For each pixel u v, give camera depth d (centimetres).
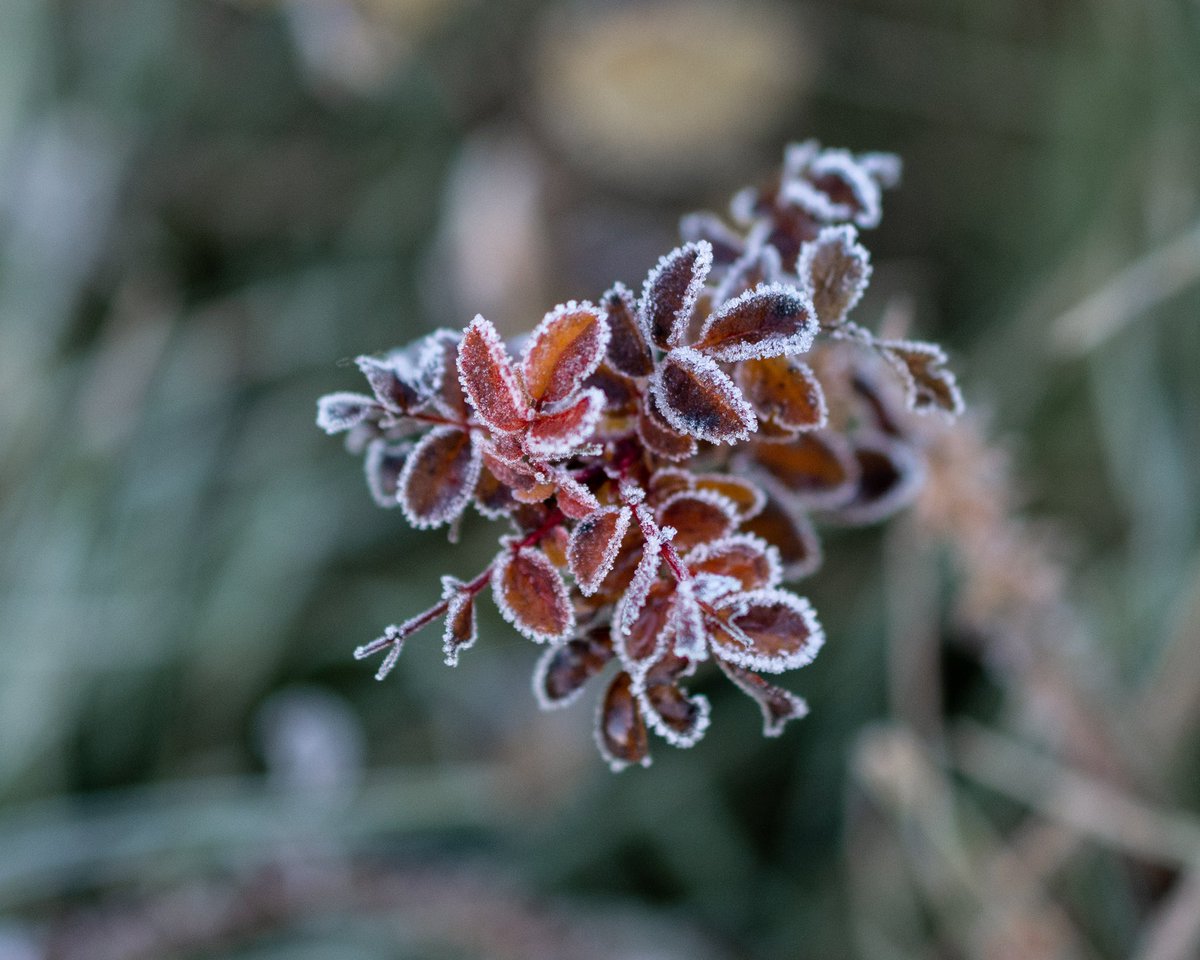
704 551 32
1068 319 60
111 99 82
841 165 35
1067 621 46
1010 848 58
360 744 71
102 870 66
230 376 79
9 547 73
